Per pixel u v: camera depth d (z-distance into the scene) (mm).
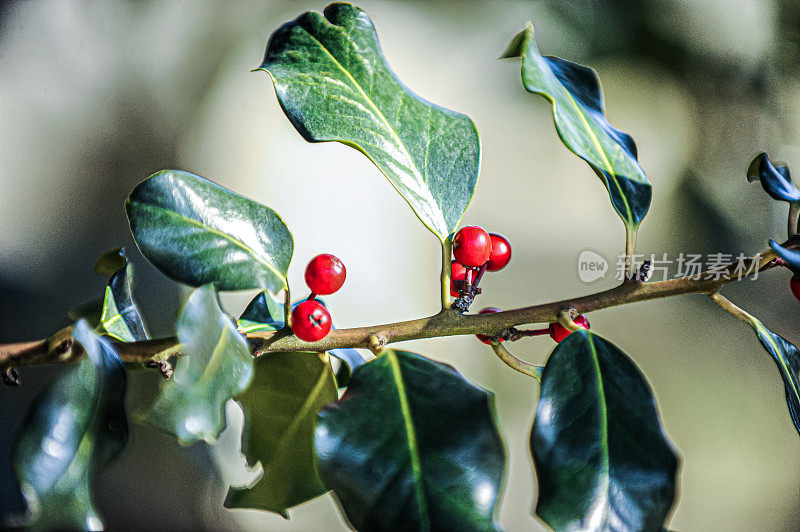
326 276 466
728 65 1552
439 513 445
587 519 451
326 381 498
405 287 1526
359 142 479
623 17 1531
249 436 497
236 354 445
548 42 1556
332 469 450
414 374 463
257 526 1303
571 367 467
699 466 1422
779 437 1481
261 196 1525
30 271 1403
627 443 460
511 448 1422
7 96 1488
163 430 437
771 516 1377
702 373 1528
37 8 1524
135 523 1228
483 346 1509
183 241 473
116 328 492
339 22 486
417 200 479
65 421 433
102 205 1489
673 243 1556
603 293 476
